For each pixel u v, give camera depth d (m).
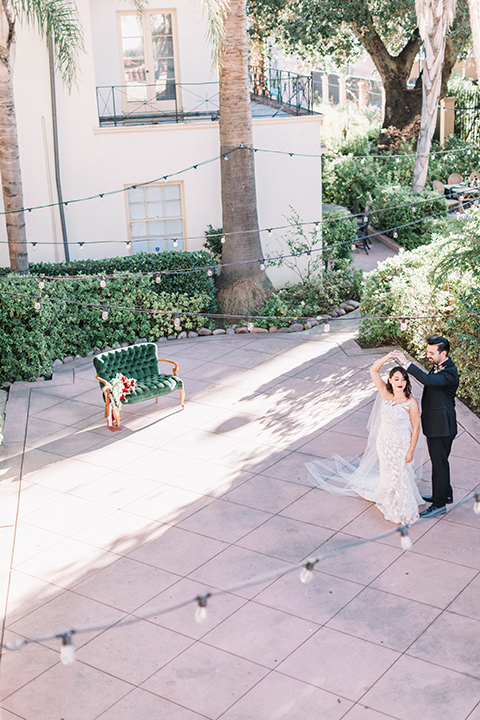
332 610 6.94
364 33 25.48
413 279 13.18
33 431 11.54
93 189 17.00
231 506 8.95
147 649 6.56
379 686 5.96
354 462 9.79
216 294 16.52
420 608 6.88
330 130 29.09
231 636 6.66
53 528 8.70
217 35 14.09
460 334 11.26
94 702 5.98
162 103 18.81
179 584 7.47
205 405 12.16
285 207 17.53
